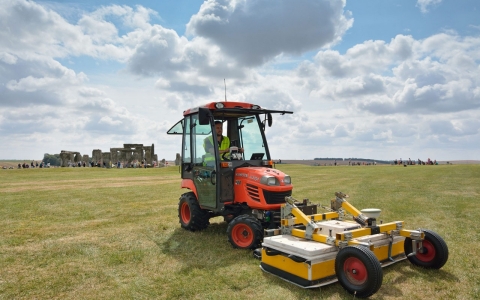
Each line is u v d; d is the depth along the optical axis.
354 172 27.95
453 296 4.03
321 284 4.23
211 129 6.52
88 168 37.53
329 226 4.80
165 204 11.66
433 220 8.15
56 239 6.91
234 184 6.55
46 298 4.18
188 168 7.51
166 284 4.55
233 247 6.07
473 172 24.36
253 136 7.33
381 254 4.76
